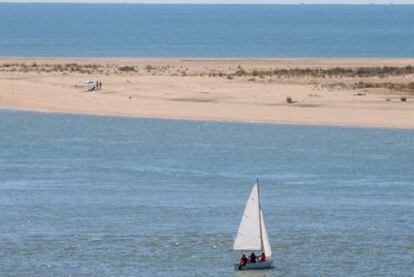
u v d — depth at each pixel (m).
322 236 169.75
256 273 150.00
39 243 165.25
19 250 161.25
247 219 152.50
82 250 161.38
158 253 159.88
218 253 160.25
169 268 152.12
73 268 152.00
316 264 154.38
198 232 172.12
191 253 160.00
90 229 173.88
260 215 152.50
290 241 166.75
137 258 157.12
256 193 152.12
